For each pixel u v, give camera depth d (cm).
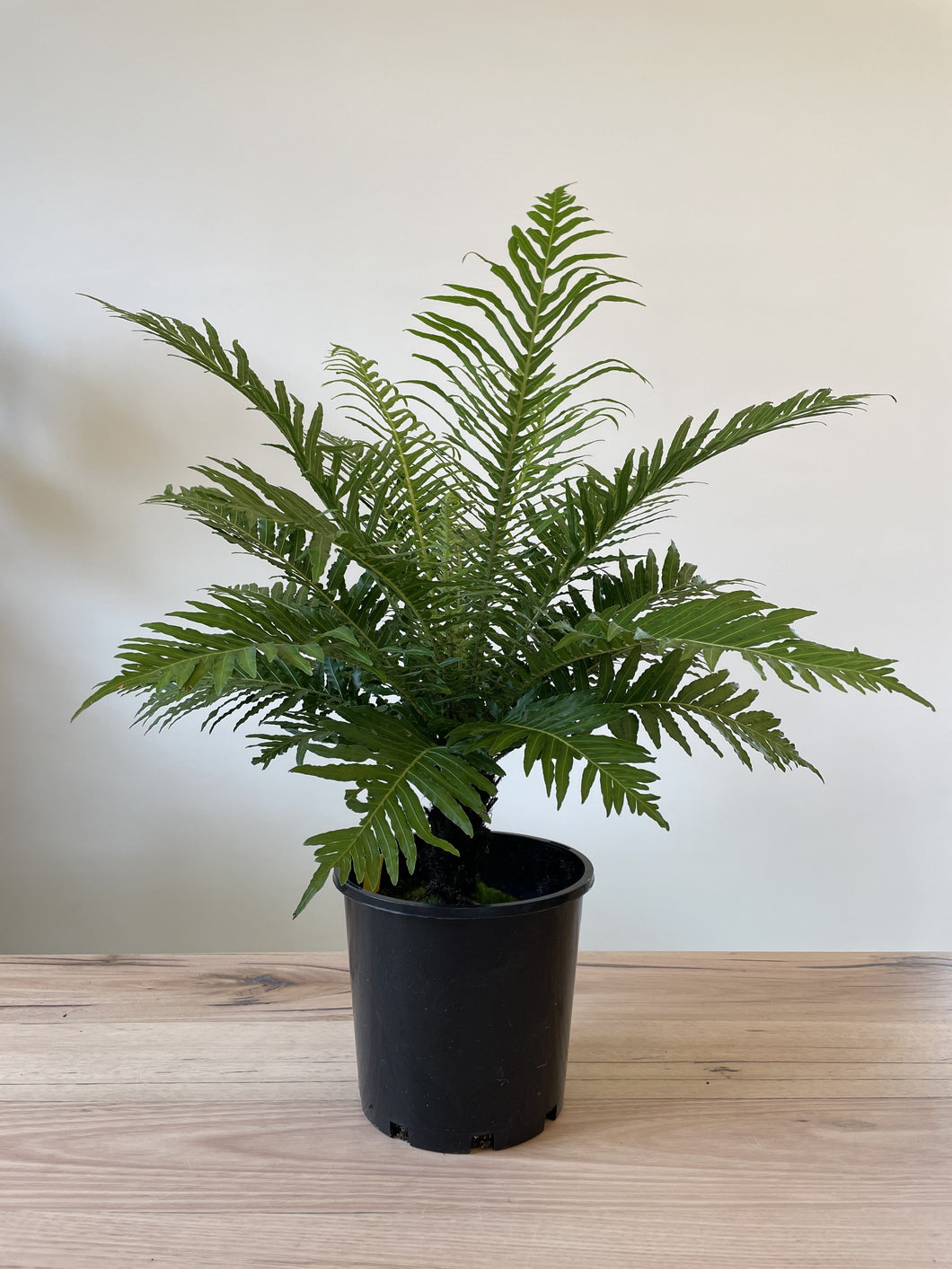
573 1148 72
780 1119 76
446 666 71
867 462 171
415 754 62
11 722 168
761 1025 91
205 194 161
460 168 163
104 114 159
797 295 168
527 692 76
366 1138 73
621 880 178
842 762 177
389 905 67
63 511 165
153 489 165
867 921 180
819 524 172
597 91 164
